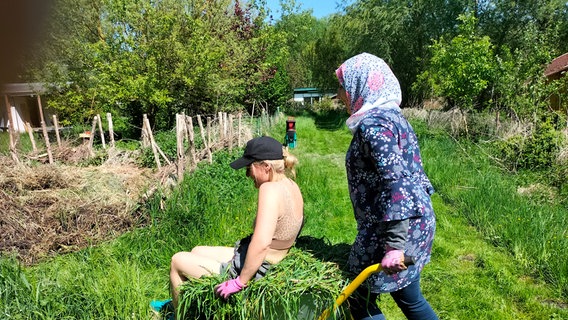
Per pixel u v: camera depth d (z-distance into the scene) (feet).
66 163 27.50
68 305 9.66
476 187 21.44
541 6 64.54
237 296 7.75
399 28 72.23
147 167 26.20
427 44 72.79
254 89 62.34
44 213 16.17
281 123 58.80
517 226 16.03
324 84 103.55
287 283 7.59
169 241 14.08
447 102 60.64
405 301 7.69
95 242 15.10
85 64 47.32
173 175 20.06
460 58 41.81
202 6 52.85
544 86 34.24
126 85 44.16
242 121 40.78
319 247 8.89
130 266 12.16
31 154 27.53
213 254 9.03
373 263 7.28
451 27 70.54
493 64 40.16
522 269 13.73
